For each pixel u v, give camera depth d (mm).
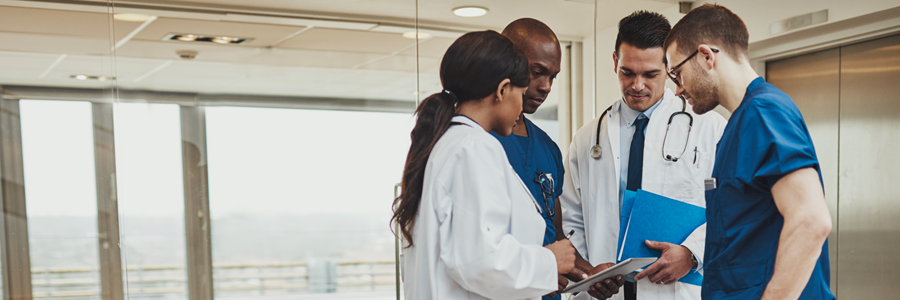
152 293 1936
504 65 1114
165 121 1931
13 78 1794
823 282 1220
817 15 2383
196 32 1950
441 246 1075
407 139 2180
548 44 1569
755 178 1129
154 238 1930
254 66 2008
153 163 1922
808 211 1035
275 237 2035
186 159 1951
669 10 2508
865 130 2475
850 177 2557
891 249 2443
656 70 1768
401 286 2150
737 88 1262
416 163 1153
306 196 2057
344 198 2096
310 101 2062
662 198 1696
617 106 1949
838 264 2658
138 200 1913
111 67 1879
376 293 2131
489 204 1048
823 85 2598
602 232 1897
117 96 1890
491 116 1174
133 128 1904
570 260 1228
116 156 1893
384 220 2143
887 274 2467
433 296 1089
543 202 1549
